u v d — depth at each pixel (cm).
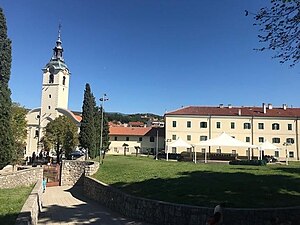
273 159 6181
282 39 1105
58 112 9019
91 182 3005
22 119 5034
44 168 4203
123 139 9238
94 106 6369
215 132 8012
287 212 1376
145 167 3089
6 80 2548
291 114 8075
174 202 1639
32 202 1368
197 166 3102
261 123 7969
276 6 1070
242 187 1806
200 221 1438
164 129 8725
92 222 1725
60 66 9306
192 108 8531
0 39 2505
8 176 2362
